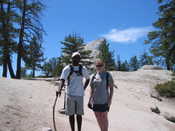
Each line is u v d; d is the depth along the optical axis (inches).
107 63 1585.9
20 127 215.9
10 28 964.6
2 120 217.2
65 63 1342.3
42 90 460.8
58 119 284.0
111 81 233.3
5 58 962.1
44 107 327.6
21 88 416.8
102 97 228.5
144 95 776.3
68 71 216.5
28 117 249.6
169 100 794.8
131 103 609.0
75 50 1391.5
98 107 227.9
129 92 757.3
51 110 323.6
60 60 1366.9
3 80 471.5
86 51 1407.5
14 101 298.8
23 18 1002.1
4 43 941.2
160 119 485.7
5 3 1002.7
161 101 780.6
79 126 217.3
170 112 625.3
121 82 895.7
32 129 219.8
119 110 483.2
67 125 269.1
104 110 227.5
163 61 982.4
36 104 327.6
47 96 420.8
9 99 300.4
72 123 215.8
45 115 282.5
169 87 813.9
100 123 230.2
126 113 466.9
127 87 823.1
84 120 330.6
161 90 822.5
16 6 1014.4
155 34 956.6
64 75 216.2
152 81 959.0
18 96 340.2
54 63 1946.4
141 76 1008.2
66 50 1387.8
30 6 1003.9
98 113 229.6
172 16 869.2
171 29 860.6
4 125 208.8
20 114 250.2
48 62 1873.8
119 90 749.9
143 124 406.6
